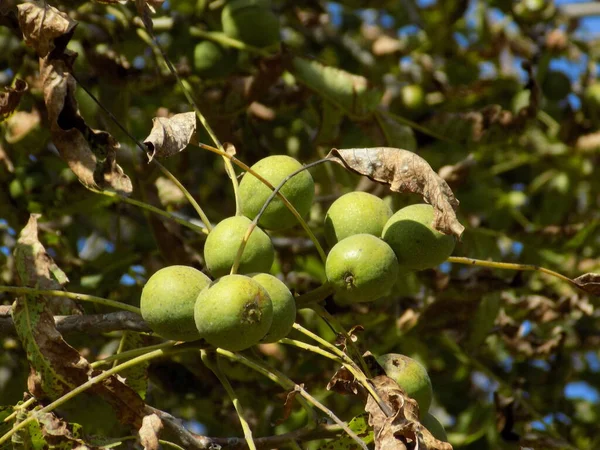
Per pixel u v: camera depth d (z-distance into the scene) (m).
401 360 3.14
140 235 4.74
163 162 4.72
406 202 4.82
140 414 3.08
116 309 4.61
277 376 3.01
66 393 3.08
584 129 5.91
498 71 5.95
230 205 5.52
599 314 5.81
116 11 4.63
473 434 4.87
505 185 6.21
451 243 3.12
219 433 5.24
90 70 4.66
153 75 4.76
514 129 5.09
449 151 5.16
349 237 3.05
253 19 4.63
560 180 6.04
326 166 5.04
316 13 5.96
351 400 5.23
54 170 4.88
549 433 4.81
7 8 3.70
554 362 5.57
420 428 2.84
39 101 4.46
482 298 4.86
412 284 4.85
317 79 4.59
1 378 4.78
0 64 4.83
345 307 4.79
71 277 4.69
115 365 3.37
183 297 2.87
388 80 5.79
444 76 5.75
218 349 3.03
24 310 3.08
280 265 5.03
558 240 5.45
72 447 2.99
